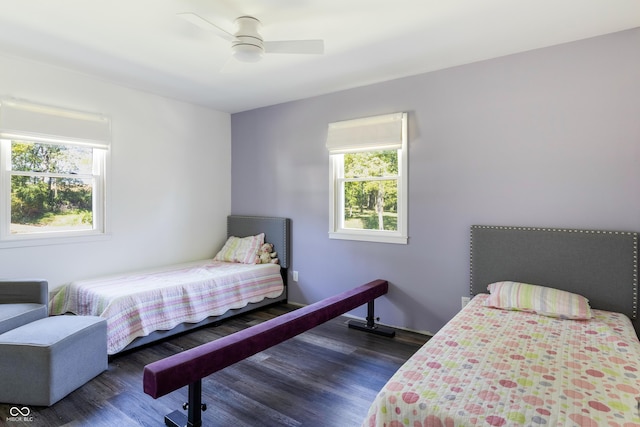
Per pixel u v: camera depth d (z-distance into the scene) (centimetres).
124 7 225
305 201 428
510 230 295
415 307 351
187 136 447
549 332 216
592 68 268
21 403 221
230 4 222
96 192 367
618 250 256
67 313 327
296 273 438
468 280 322
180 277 362
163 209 423
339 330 356
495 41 275
